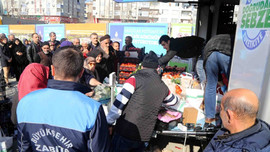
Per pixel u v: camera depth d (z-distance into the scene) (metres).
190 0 5.30
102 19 84.69
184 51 3.89
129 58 4.26
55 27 11.49
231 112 1.07
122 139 2.08
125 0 5.02
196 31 5.75
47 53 4.62
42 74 2.20
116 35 9.10
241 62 1.90
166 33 7.90
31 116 1.14
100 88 2.71
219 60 2.47
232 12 4.96
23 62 7.45
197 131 2.56
